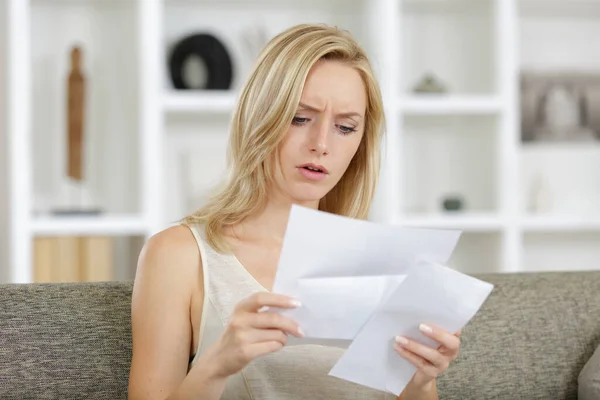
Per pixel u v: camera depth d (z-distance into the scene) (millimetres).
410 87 4707
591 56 4852
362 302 1359
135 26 4379
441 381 1903
